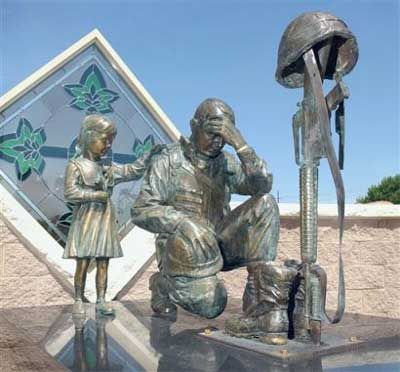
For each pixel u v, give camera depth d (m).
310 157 3.08
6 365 2.66
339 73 3.26
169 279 3.48
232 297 5.75
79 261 4.05
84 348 2.95
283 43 3.10
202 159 3.81
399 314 6.18
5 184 5.25
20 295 5.12
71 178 3.91
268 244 3.49
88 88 5.71
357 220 6.14
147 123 5.93
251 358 2.66
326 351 2.80
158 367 2.51
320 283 2.98
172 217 3.49
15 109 5.34
